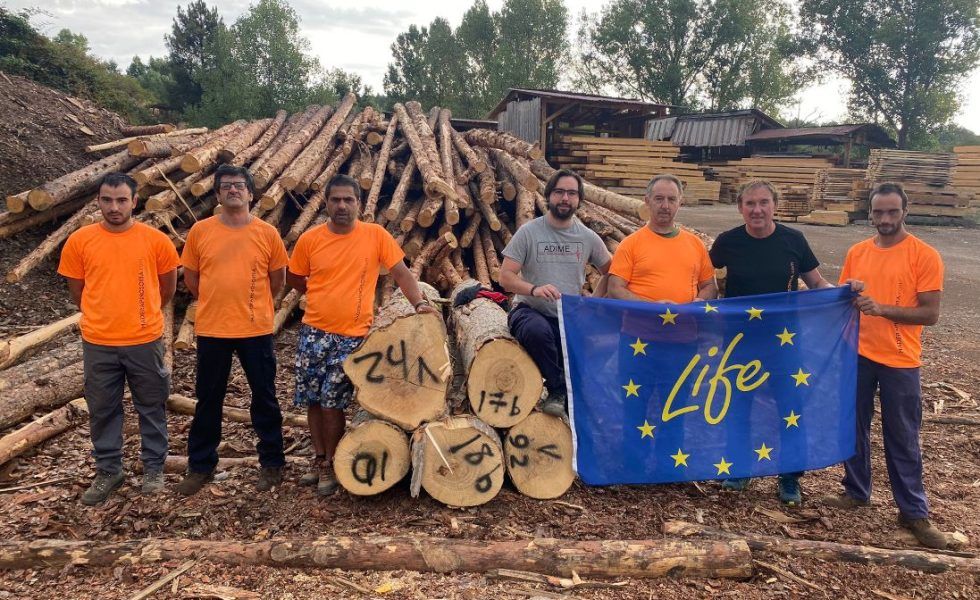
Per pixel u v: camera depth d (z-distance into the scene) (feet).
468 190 29.84
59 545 11.18
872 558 11.62
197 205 27.89
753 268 13.97
